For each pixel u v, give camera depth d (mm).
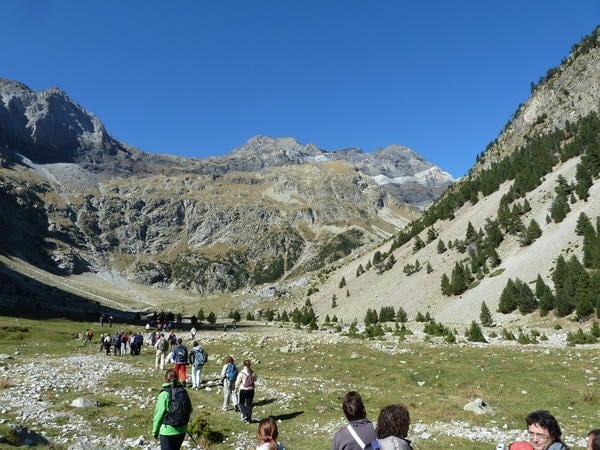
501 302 88812
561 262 85688
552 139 178125
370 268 173250
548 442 7105
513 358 34719
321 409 21750
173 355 28016
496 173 183250
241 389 19812
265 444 8422
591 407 22594
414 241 175750
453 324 87375
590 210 109062
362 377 31672
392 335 60094
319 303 164750
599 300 65625
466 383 28719
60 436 15805
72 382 26641
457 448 16312
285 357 39531
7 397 21688
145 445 15312
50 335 62938
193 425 17156
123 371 31953
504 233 129250
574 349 38938
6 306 111625
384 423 6512
